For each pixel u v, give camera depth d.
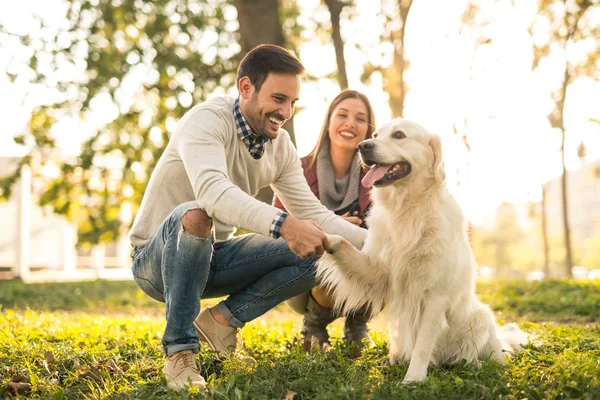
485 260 54.44
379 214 3.63
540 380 2.95
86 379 3.18
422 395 2.73
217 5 14.14
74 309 9.31
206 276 3.08
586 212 80.19
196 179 3.01
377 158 3.58
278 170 3.75
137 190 14.33
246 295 3.57
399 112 13.20
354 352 3.77
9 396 2.96
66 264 25.95
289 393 2.78
